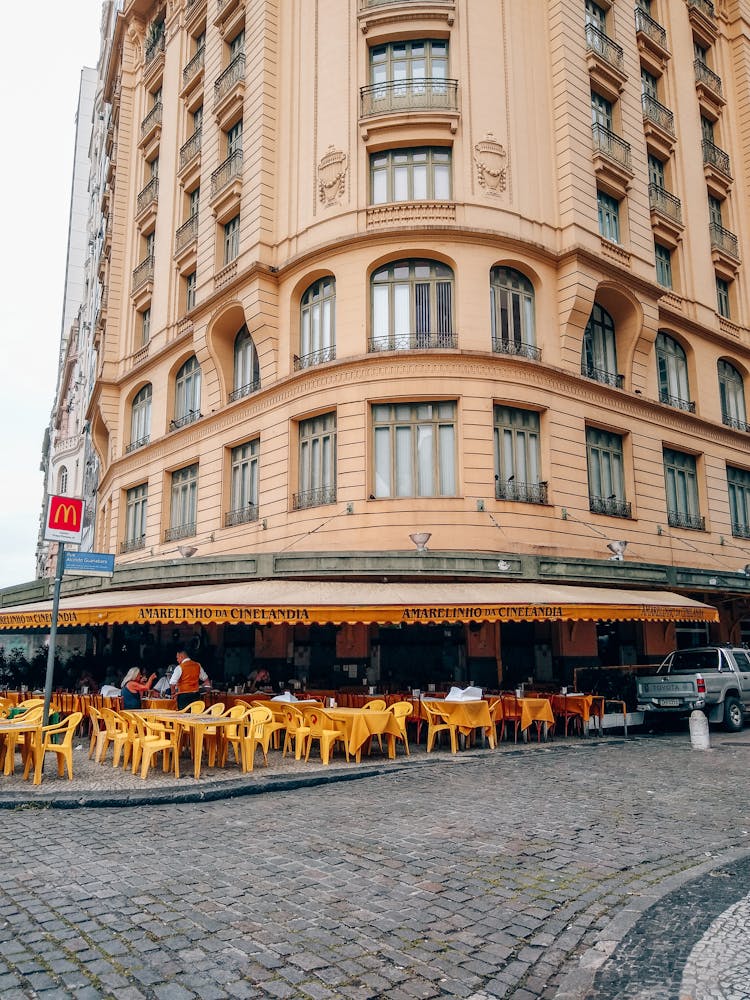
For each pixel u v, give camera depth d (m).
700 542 22.33
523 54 19.69
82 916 4.73
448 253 17.64
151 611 12.01
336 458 17.25
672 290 23.75
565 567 16.25
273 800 8.47
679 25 25.98
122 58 32.09
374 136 18.53
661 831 7.02
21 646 29.17
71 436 54.94
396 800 8.37
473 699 12.34
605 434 20.16
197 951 4.24
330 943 4.38
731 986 3.76
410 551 15.05
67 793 8.38
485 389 17.00
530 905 5.05
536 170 19.20
